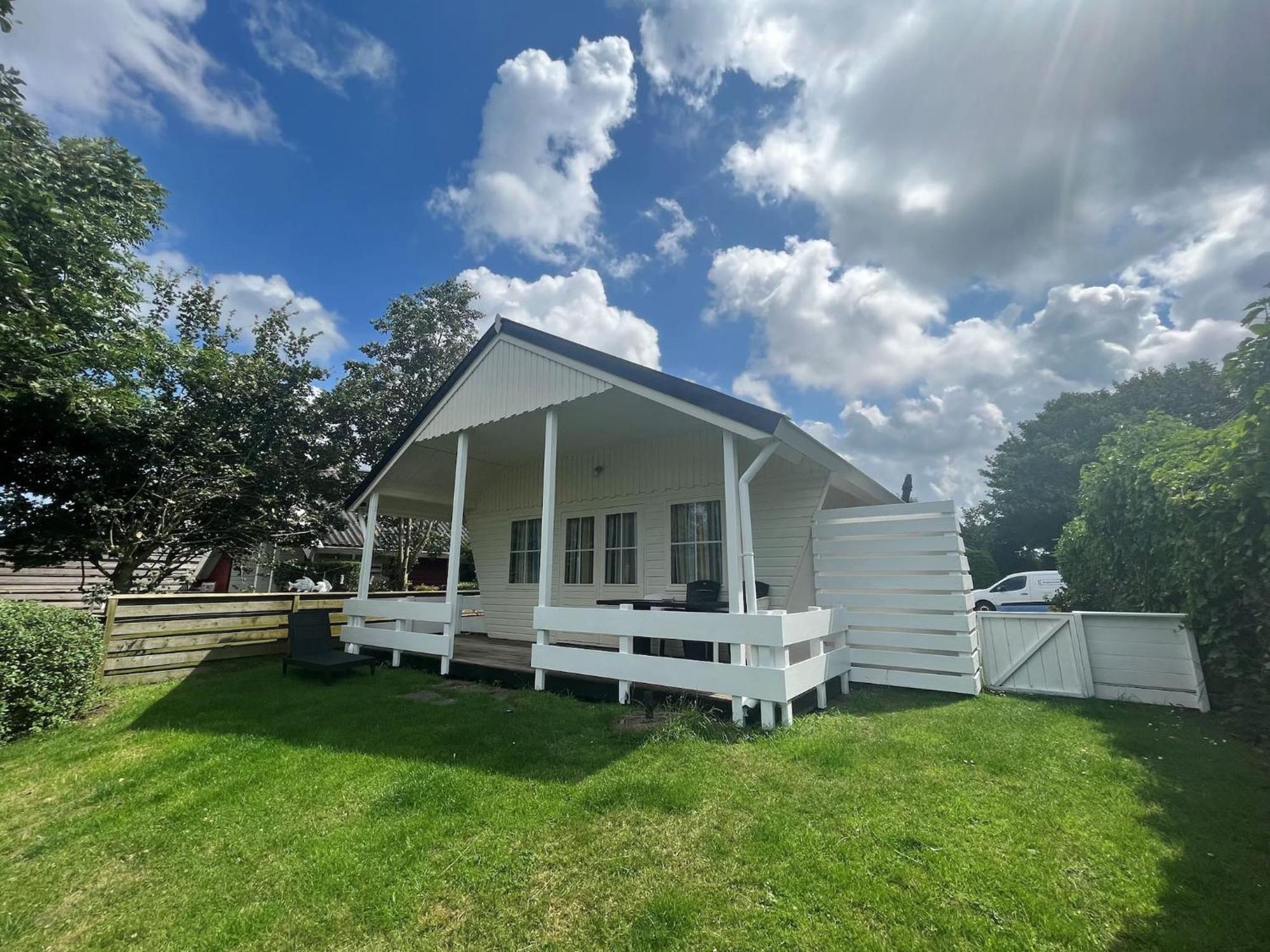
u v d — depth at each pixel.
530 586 9.28
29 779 3.94
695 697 4.85
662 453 7.86
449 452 8.74
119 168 9.52
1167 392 26.81
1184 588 4.96
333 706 5.44
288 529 13.08
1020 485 28.36
